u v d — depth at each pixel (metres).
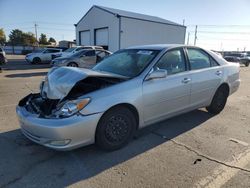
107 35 25.05
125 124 3.32
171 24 27.50
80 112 2.83
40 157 3.11
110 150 3.26
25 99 3.69
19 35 77.25
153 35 25.91
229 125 4.39
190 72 4.09
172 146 3.48
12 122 4.39
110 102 3.03
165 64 3.77
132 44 24.23
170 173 2.77
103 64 4.19
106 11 24.39
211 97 4.66
